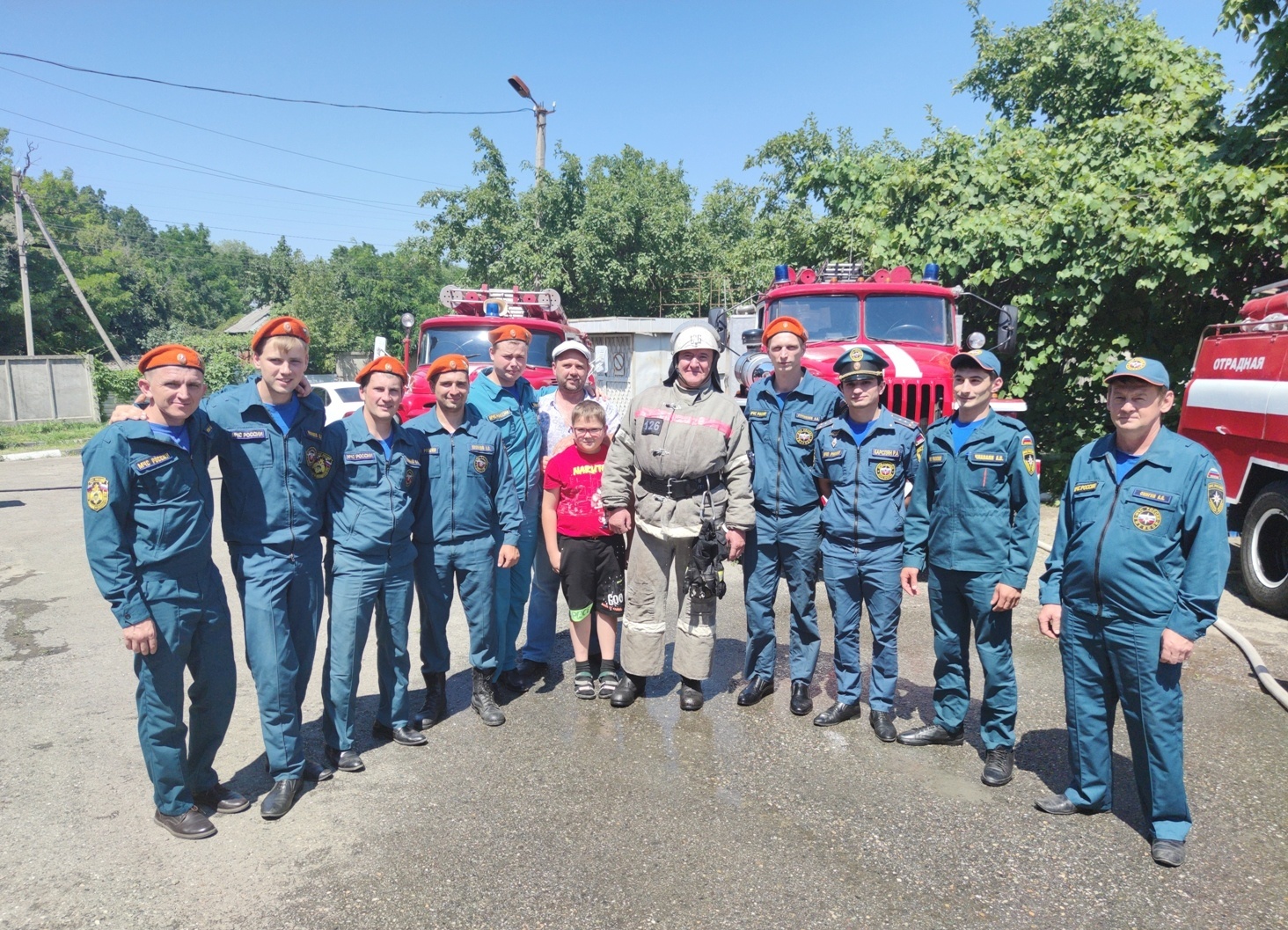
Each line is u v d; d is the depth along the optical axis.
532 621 4.84
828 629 5.74
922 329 7.62
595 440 4.32
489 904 2.77
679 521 4.20
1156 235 9.09
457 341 9.28
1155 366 3.05
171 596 3.04
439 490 4.05
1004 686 3.57
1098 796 3.31
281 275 64.00
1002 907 2.76
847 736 4.06
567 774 3.66
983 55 18.97
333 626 3.68
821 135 20.72
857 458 4.03
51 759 3.82
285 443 3.38
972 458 3.63
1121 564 3.07
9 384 26.38
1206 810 3.36
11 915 2.71
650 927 2.65
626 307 25.80
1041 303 10.44
